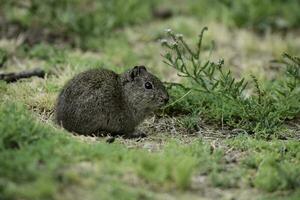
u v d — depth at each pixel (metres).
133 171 9.69
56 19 20.00
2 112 11.30
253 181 9.95
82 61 16.38
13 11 20.77
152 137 12.44
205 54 18.58
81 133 12.52
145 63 17.69
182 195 9.25
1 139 9.99
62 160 9.65
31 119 11.16
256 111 13.30
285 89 14.60
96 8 21.56
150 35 20.19
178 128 13.22
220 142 12.18
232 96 13.20
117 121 12.76
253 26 21.84
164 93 13.20
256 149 11.70
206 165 10.40
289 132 13.20
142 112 13.13
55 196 8.53
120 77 12.97
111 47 18.80
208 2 23.08
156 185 9.41
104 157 10.09
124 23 21.34
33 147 9.93
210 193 9.46
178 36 13.22
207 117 13.67
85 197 8.67
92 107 12.41
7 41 18.55
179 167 9.55
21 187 8.66
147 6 22.75
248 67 17.58
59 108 12.41
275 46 19.48
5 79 15.02
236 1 22.19
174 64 13.23
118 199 8.70
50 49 17.75
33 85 14.60
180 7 23.56
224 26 21.19
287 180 9.81
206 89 13.32
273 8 22.28
